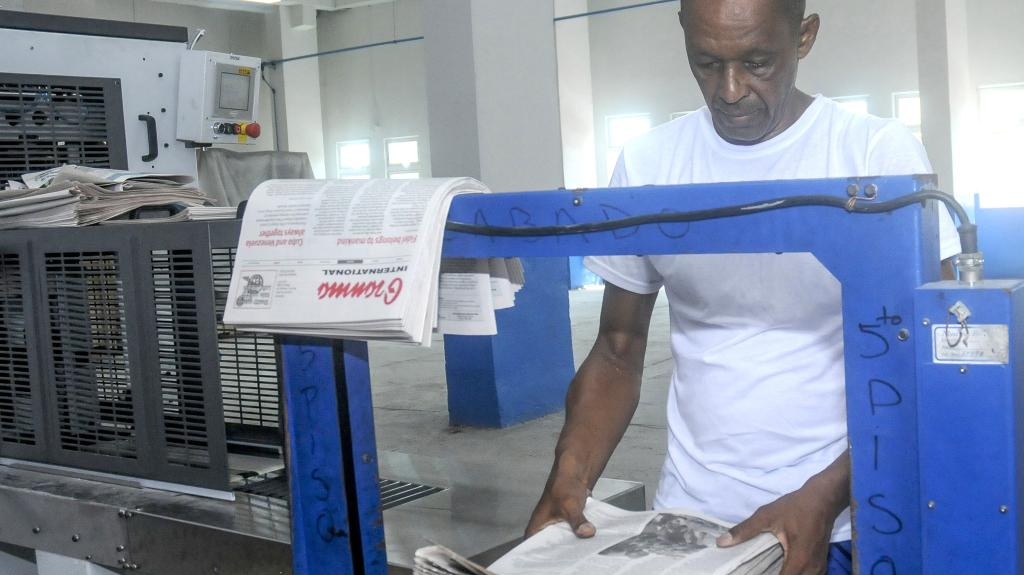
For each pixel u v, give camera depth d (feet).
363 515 3.31
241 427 5.05
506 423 14.39
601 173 43.80
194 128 7.23
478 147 14.64
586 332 25.26
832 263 2.35
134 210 5.10
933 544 2.22
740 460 3.59
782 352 3.53
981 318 2.11
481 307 3.11
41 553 4.75
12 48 6.21
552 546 2.96
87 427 4.90
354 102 48.73
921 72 35.24
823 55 39.32
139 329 4.56
